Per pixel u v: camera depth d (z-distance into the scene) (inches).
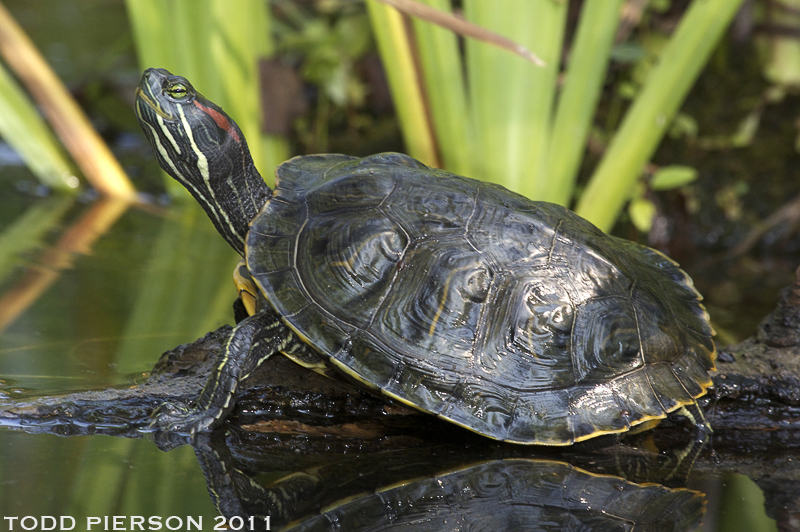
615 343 157.2
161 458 136.3
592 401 151.7
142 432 147.3
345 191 166.4
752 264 330.6
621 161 275.4
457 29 185.0
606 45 263.6
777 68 358.0
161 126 174.2
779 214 355.6
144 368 175.6
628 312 161.6
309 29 403.9
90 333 197.8
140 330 202.5
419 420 164.6
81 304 221.3
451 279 154.6
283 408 165.2
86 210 340.2
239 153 180.7
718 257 344.8
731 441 165.9
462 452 149.2
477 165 278.8
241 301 183.8
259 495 123.8
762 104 361.7
